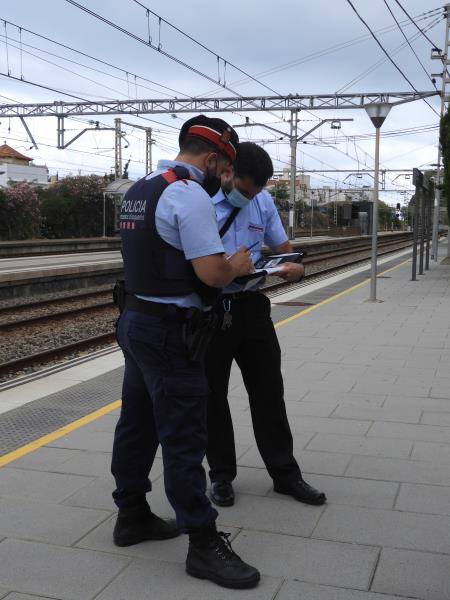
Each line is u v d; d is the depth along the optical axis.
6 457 4.25
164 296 2.74
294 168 40.38
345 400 5.62
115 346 9.05
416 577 2.80
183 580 2.81
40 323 11.65
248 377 3.66
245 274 2.89
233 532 3.24
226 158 2.94
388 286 16.20
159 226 2.69
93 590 2.72
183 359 2.78
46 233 43.47
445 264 24.44
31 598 2.66
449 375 6.52
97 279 19.02
